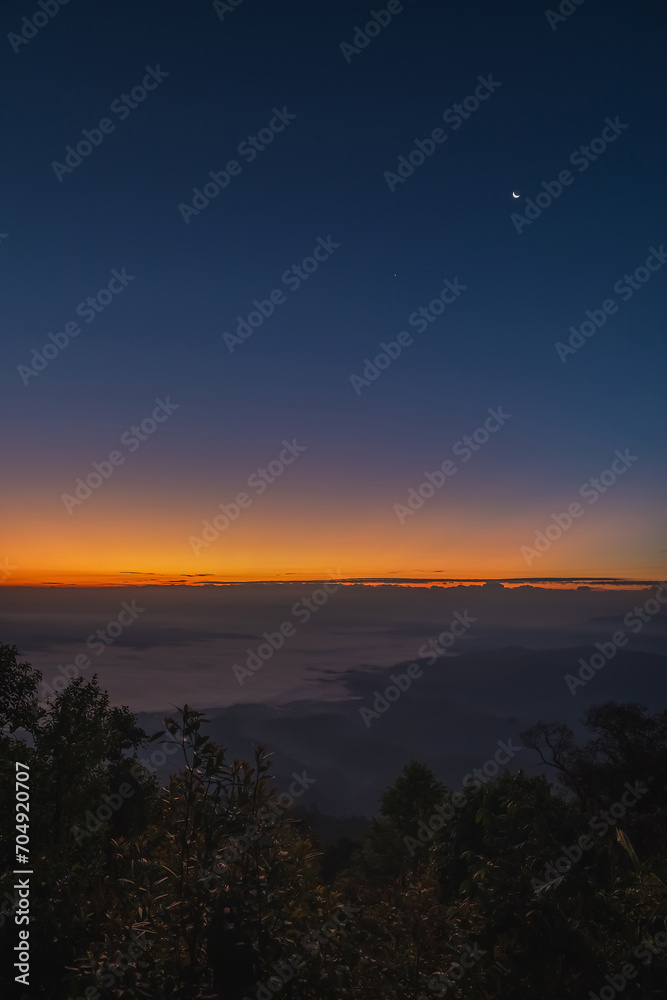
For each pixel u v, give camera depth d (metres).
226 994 2.61
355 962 3.10
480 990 3.04
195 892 2.98
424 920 3.32
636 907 3.34
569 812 3.47
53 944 3.15
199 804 3.11
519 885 3.18
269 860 3.02
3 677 10.79
